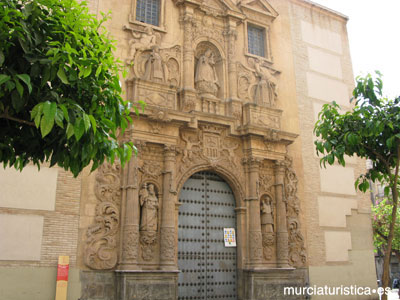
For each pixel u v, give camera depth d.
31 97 6.39
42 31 6.39
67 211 13.34
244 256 16.23
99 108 6.90
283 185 17.67
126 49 15.96
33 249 12.59
